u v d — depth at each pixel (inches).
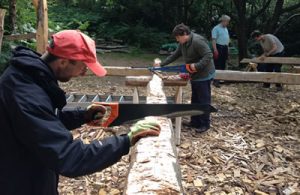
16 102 66.7
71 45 72.7
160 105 93.0
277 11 618.5
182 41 235.0
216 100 345.1
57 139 66.9
